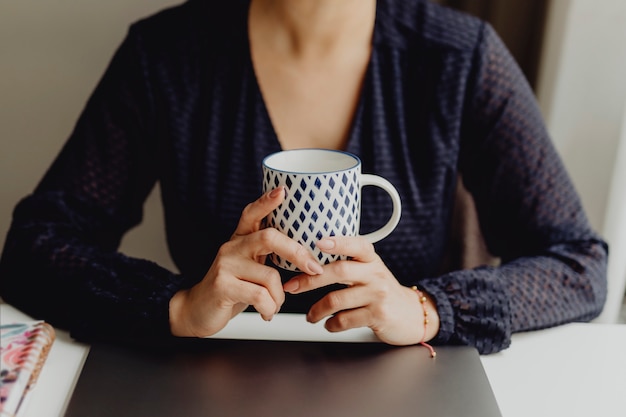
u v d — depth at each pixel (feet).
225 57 3.21
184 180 3.24
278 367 2.32
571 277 2.86
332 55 3.13
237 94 3.18
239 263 2.33
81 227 3.15
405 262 3.21
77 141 3.33
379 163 3.14
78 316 2.60
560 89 4.00
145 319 2.53
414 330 2.48
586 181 4.09
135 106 3.31
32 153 4.64
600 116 3.95
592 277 2.90
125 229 3.45
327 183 2.10
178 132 3.23
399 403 2.13
